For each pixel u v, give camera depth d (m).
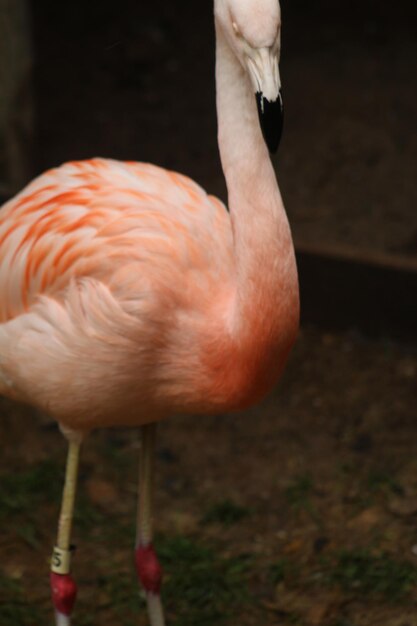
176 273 4.54
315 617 5.76
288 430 7.21
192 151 9.80
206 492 6.70
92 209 4.80
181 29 11.58
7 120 8.30
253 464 6.92
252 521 6.46
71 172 5.11
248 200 4.21
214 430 7.24
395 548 6.18
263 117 3.82
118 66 10.98
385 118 10.11
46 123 10.10
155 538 6.33
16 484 6.64
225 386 4.48
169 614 5.86
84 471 6.86
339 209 8.98
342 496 6.62
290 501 6.57
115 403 4.73
